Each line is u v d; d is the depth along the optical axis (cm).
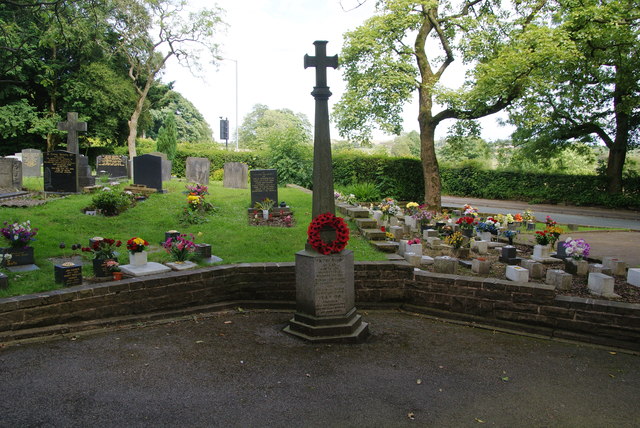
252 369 523
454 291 772
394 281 818
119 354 545
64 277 666
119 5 2678
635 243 1406
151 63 3412
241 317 718
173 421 406
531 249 1248
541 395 491
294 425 409
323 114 638
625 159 2992
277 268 788
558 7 1991
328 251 622
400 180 2852
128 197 1260
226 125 3469
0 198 1250
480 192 3397
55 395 441
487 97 1867
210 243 987
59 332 593
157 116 5750
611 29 1834
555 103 2567
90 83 3100
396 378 516
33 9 1195
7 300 567
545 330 702
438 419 430
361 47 1941
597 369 571
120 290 655
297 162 2428
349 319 641
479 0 2153
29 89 3164
